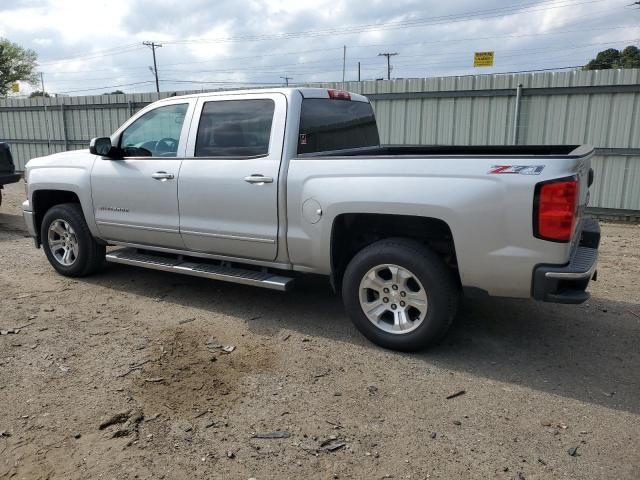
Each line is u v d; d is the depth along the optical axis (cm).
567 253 364
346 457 292
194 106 501
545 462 288
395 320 419
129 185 532
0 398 350
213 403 345
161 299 542
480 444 304
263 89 470
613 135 1015
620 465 286
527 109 1070
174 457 291
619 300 548
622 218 1040
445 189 380
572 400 353
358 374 386
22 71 6100
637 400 353
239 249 479
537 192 354
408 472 280
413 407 342
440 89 1135
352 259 429
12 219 1024
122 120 1605
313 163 431
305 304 530
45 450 296
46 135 1770
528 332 464
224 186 472
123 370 388
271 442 304
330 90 511
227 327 471
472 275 383
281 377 380
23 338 443
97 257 600
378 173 404
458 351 425
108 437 308
